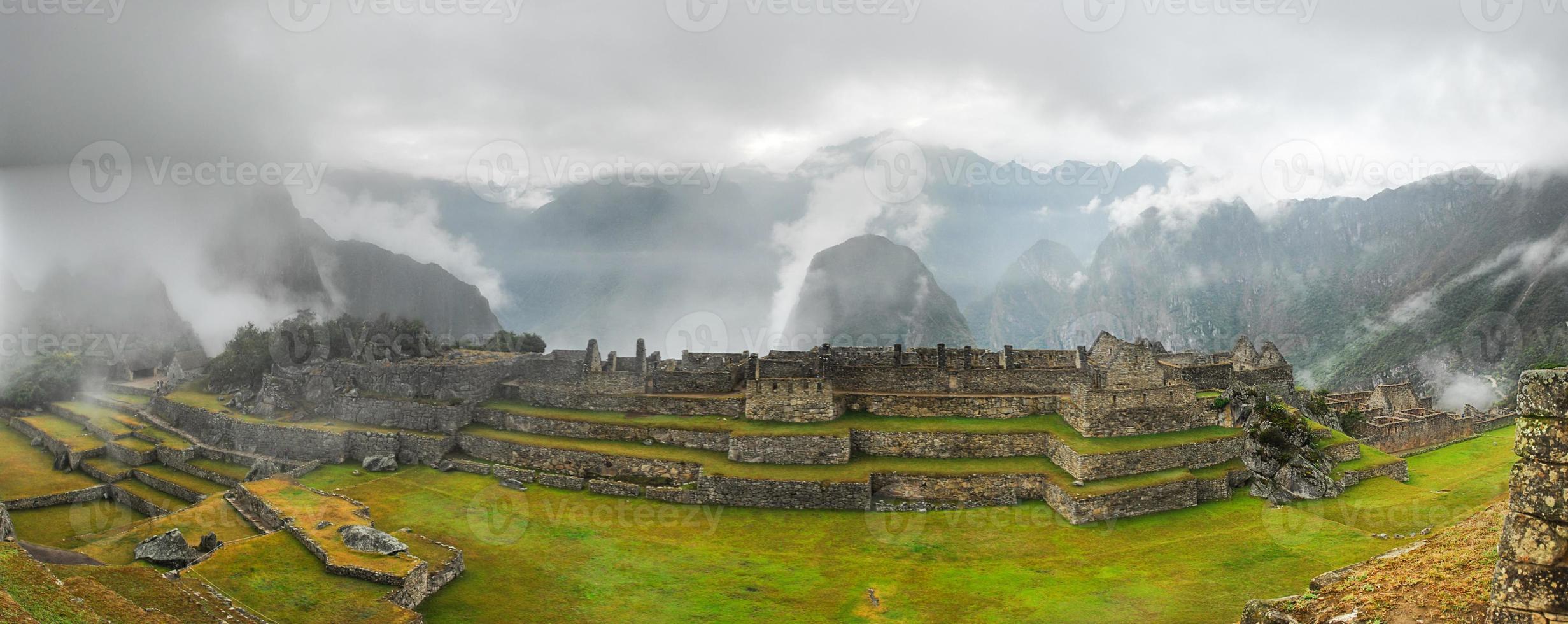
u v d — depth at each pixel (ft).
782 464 205.36
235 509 185.26
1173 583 149.79
